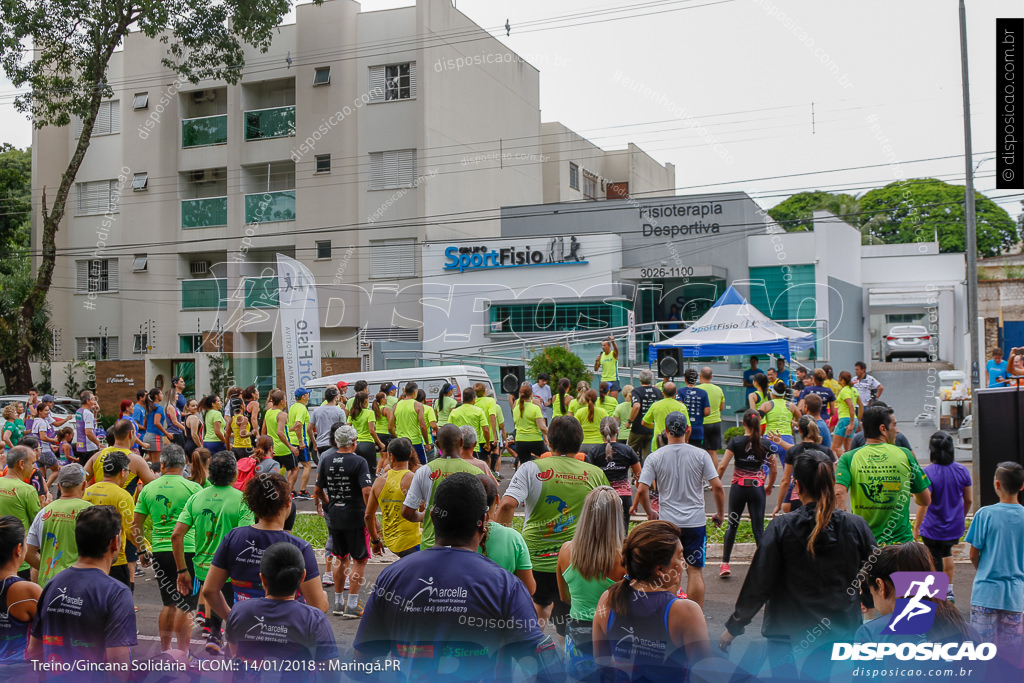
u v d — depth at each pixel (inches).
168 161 1362.0
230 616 172.6
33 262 1370.6
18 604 202.4
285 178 1331.2
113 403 1282.0
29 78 1106.7
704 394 517.3
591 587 191.9
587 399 503.5
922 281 1360.7
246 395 613.0
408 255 1226.6
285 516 221.5
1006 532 229.1
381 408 557.6
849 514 193.6
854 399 538.6
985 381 879.1
